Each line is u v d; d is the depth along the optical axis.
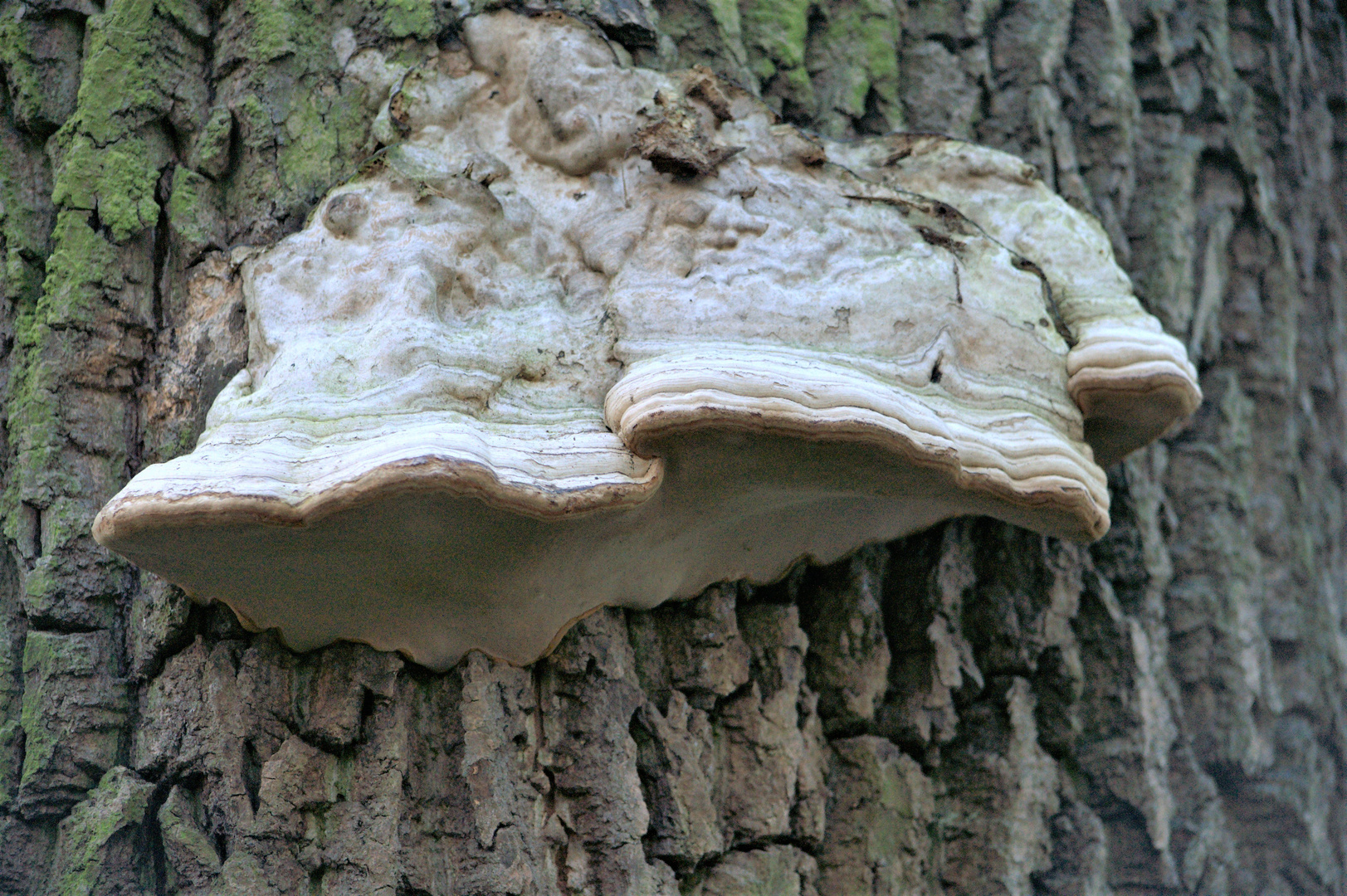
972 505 2.67
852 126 3.52
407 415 2.32
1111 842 3.59
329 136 3.02
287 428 2.31
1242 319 4.29
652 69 3.00
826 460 2.42
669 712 2.89
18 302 2.98
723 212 2.75
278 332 2.58
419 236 2.63
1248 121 4.34
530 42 2.90
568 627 2.72
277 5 3.06
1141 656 3.61
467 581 2.47
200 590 2.54
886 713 3.26
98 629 2.84
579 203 2.81
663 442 2.33
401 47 3.04
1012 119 3.77
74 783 2.78
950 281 2.78
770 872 2.93
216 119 3.03
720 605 2.99
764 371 2.36
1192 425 4.15
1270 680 4.09
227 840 2.66
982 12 3.78
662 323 2.57
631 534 2.54
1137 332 2.82
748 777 2.96
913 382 2.59
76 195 2.92
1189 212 4.08
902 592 3.35
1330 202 4.74
